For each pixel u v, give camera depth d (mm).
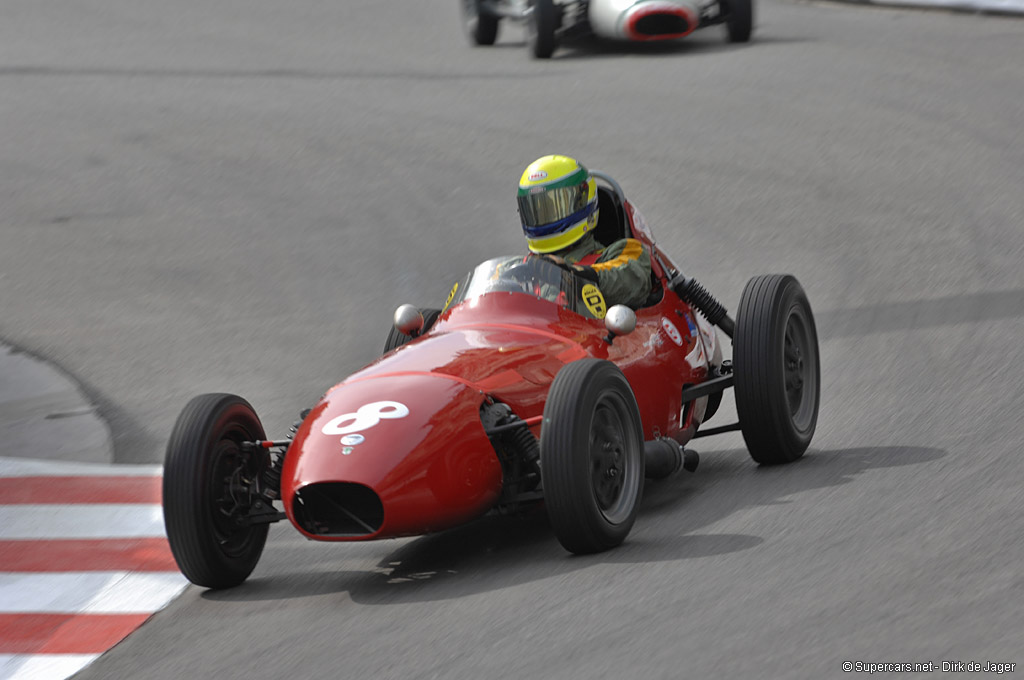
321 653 17906
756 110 60250
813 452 25797
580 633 16969
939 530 19188
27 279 46531
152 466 29734
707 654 15742
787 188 49906
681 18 71125
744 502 22500
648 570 19062
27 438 32406
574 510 19547
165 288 45094
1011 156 51688
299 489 19500
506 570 20453
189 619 20703
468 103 66000
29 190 57500
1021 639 14961
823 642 15602
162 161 60812
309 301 43219
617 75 68750
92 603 22172
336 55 81062
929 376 30312
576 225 25891
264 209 53438
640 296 25562
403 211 51844
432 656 17000
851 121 57750
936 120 57125
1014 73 64000
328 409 20766
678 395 24938
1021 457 22531
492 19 79875
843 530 19844
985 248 41656
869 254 42500
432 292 43562
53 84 76938
